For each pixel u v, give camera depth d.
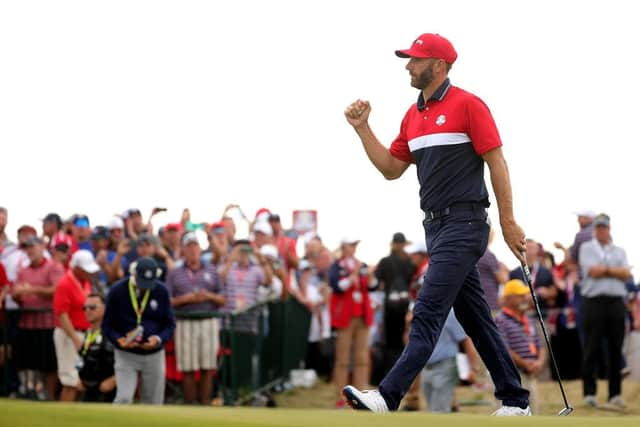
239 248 56.94
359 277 58.03
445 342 47.56
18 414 11.89
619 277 54.88
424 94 26.00
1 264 52.09
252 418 11.91
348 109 27.41
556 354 62.75
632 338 63.78
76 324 48.47
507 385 26.52
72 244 59.47
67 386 48.56
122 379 43.28
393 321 54.62
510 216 25.36
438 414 13.38
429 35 25.92
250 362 54.16
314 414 12.91
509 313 46.44
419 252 55.19
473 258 25.47
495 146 25.16
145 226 65.75
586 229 59.84
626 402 57.75
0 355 52.00
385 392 24.81
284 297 60.09
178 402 50.88
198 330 50.09
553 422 12.60
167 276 51.75
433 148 25.56
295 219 82.19
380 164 27.27
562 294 62.62
